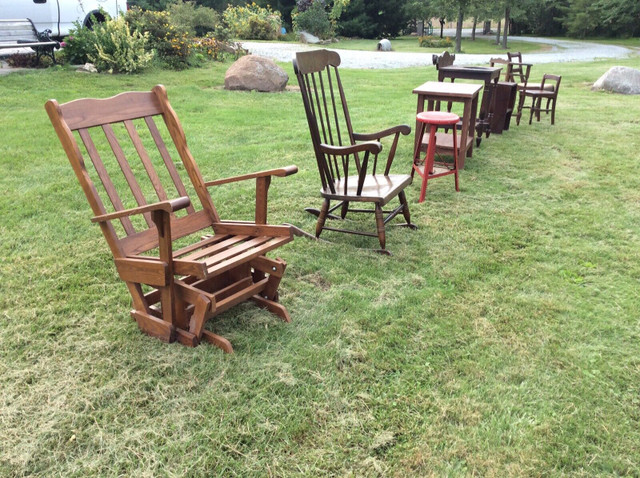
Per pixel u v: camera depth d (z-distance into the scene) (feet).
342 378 7.06
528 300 9.10
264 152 17.70
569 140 19.76
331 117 23.17
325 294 9.14
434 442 6.08
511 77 22.48
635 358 7.62
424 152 17.47
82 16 34.94
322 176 10.81
